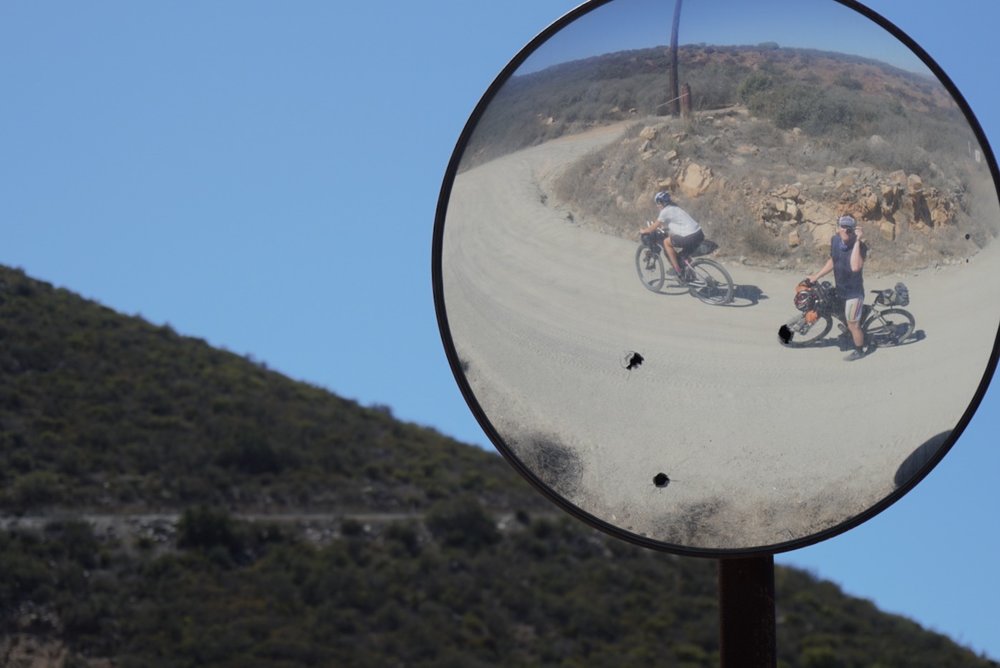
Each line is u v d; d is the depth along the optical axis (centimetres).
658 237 254
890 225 255
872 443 246
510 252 252
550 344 249
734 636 244
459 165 252
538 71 255
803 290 253
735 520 244
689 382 250
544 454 246
